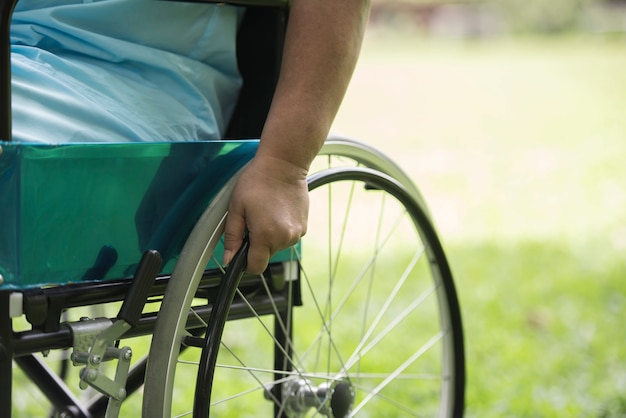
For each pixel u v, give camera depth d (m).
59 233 1.25
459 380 1.93
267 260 1.38
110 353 1.32
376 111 11.18
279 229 1.35
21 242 1.20
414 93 13.21
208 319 1.47
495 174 6.96
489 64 17.83
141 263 1.32
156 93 1.49
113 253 1.32
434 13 32.28
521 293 3.62
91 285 1.34
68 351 2.09
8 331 1.24
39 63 1.35
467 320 3.26
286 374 1.65
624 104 11.70
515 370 2.79
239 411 2.45
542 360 2.88
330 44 1.39
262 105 1.65
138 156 1.30
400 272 3.94
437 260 1.85
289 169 1.38
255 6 1.53
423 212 1.79
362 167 1.63
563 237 4.75
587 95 12.79
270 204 1.36
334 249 4.40
